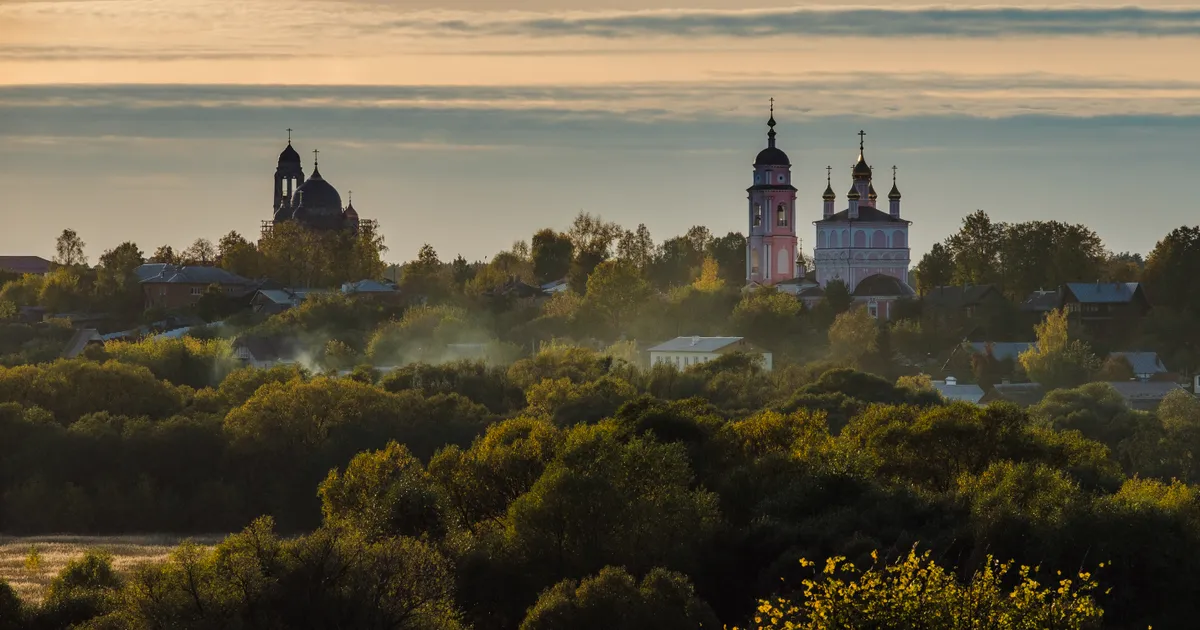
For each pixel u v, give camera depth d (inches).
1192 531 3420.3
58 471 5383.9
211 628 2635.3
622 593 2938.0
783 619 2223.2
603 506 3388.3
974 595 1914.4
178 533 5182.1
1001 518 3378.4
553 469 3535.9
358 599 2709.2
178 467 5423.2
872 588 1920.5
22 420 5546.3
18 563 4562.0
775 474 3983.8
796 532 3474.4
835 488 3750.0
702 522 3550.7
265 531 2861.7
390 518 3469.5
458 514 3693.4
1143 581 3287.4
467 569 3257.9
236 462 5447.8
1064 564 3280.0
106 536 5113.2
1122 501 3499.0
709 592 3371.1
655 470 3619.6
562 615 2896.2
